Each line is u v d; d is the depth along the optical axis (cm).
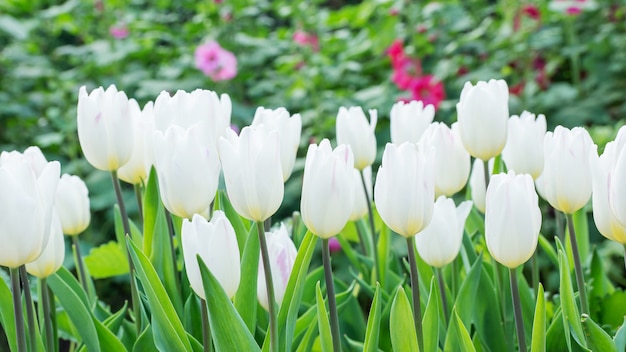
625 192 136
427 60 504
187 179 141
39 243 135
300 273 144
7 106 465
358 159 166
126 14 575
